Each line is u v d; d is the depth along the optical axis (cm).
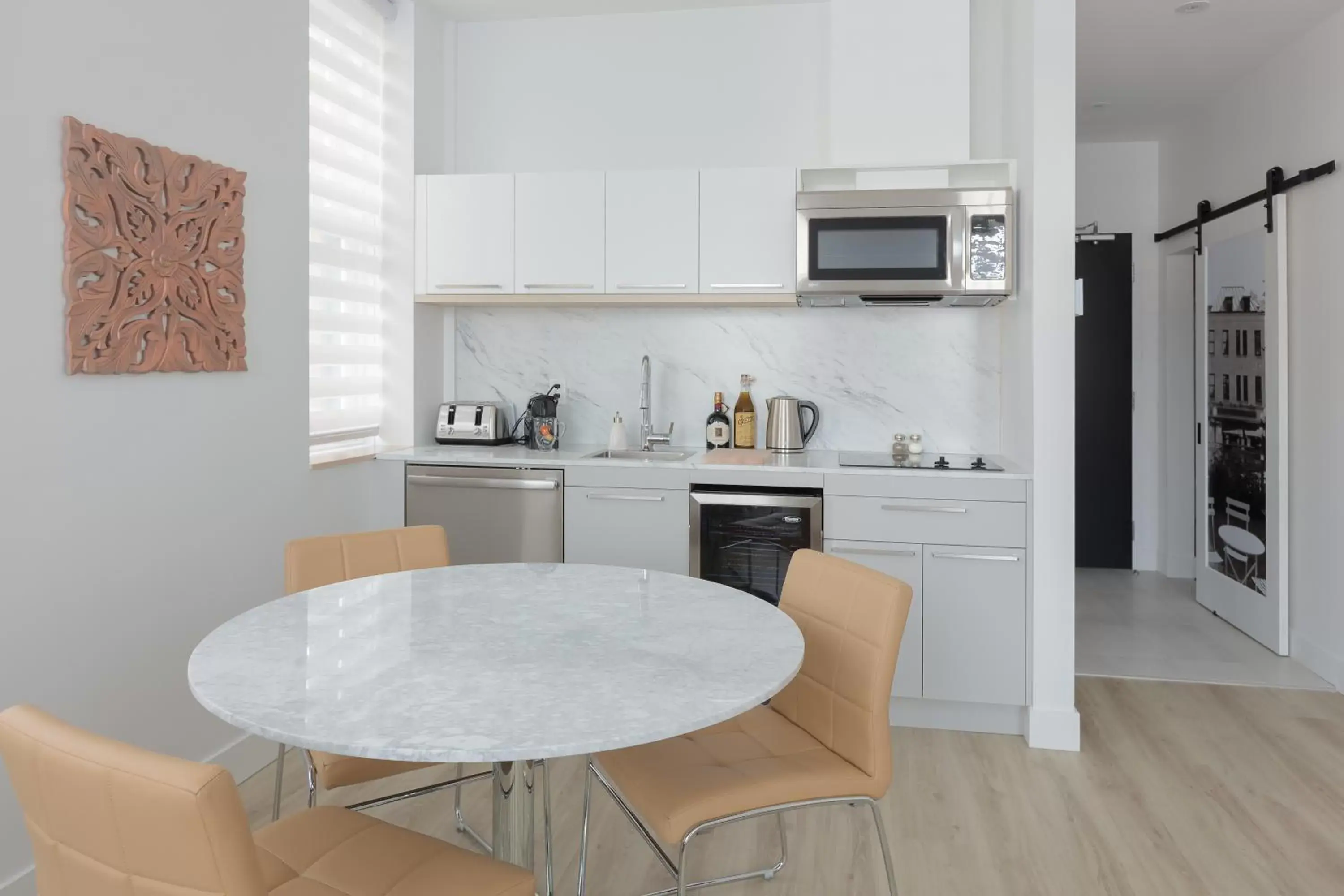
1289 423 407
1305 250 392
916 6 354
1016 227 331
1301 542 398
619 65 399
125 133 232
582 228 365
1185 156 527
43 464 212
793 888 225
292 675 141
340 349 350
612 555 344
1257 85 439
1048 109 304
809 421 389
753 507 331
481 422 392
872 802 178
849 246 335
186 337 253
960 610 317
